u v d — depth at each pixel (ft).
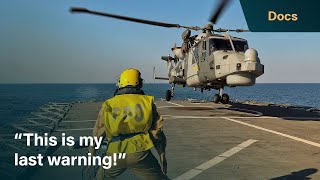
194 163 22.57
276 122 47.57
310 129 40.19
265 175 19.72
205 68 63.05
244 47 60.90
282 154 25.68
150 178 12.66
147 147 12.38
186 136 34.19
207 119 50.39
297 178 19.13
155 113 12.86
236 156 24.89
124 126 12.36
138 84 13.33
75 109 67.00
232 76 54.90
